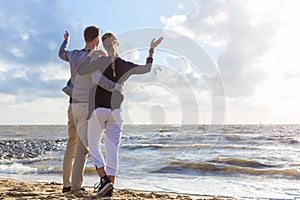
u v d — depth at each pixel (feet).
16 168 32.99
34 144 68.44
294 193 20.70
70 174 13.66
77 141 13.03
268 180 26.78
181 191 20.30
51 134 130.72
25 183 20.02
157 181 23.88
